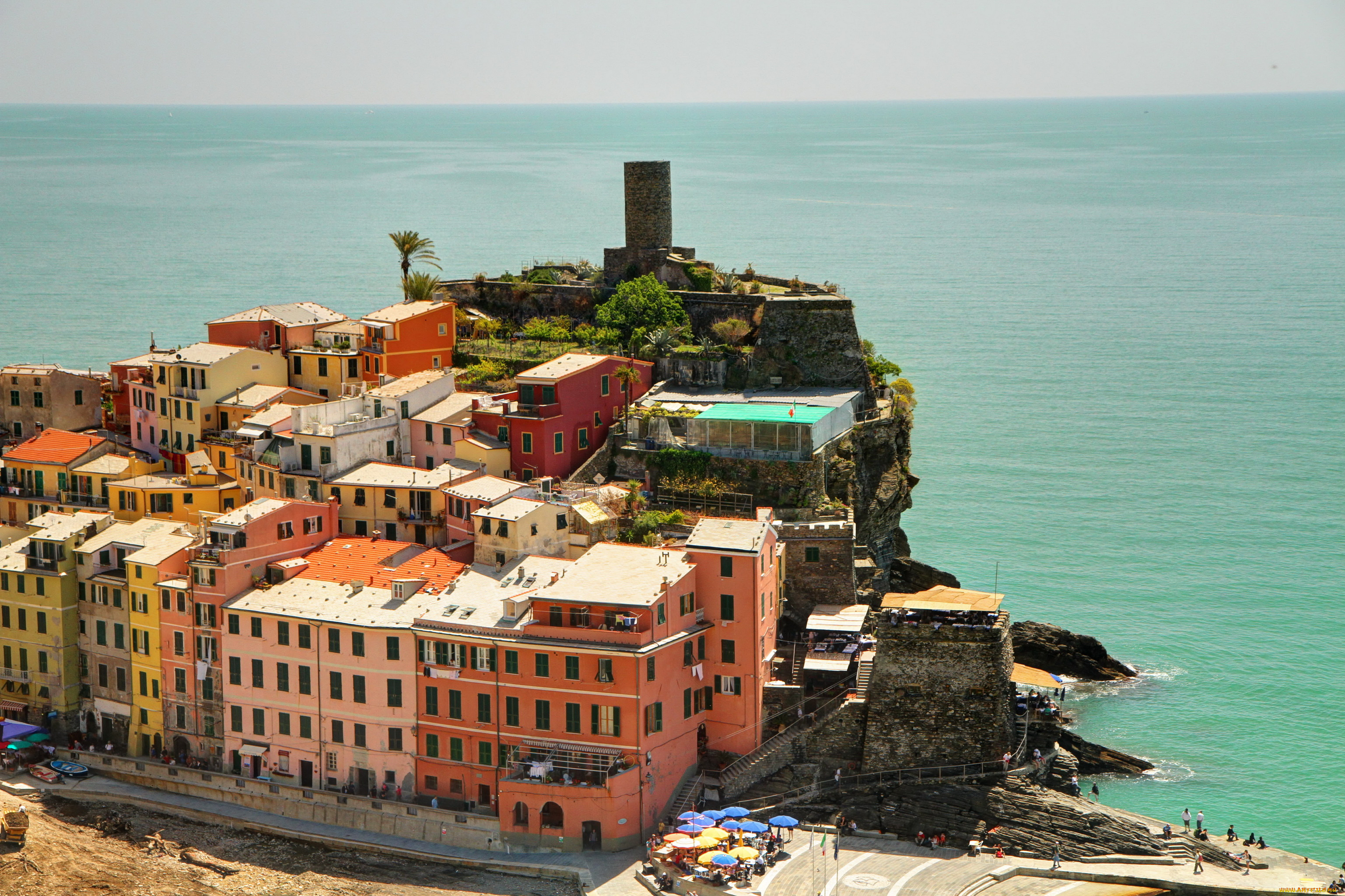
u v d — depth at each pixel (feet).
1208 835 397.39
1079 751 451.53
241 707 412.36
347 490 455.22
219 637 413.59
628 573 393.91
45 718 444.96
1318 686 508.53
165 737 426.92
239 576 413.59
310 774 406.41
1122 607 578.25
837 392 517.14
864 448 504.02
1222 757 458.91
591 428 492.95
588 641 376.48
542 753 382.01
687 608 395.14
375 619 394.52
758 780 400.06
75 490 492.54
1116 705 495.00
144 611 424.87
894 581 533.96
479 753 388.78
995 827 380.99
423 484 448.65
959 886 355.36
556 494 449.06
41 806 406.41
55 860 372.38
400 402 487.20
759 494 469.16
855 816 390.21
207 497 479.82
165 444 528.63
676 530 448.65
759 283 608.60
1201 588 599.16
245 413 509.35
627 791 374.22
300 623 399.85
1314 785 442.09
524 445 476.95
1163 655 533.96
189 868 374.02
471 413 485.97
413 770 395.96
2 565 444.14
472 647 384.88
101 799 414.41
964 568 620.90
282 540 425.69
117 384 568.00
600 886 357.20
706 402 508.94
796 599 446.60
